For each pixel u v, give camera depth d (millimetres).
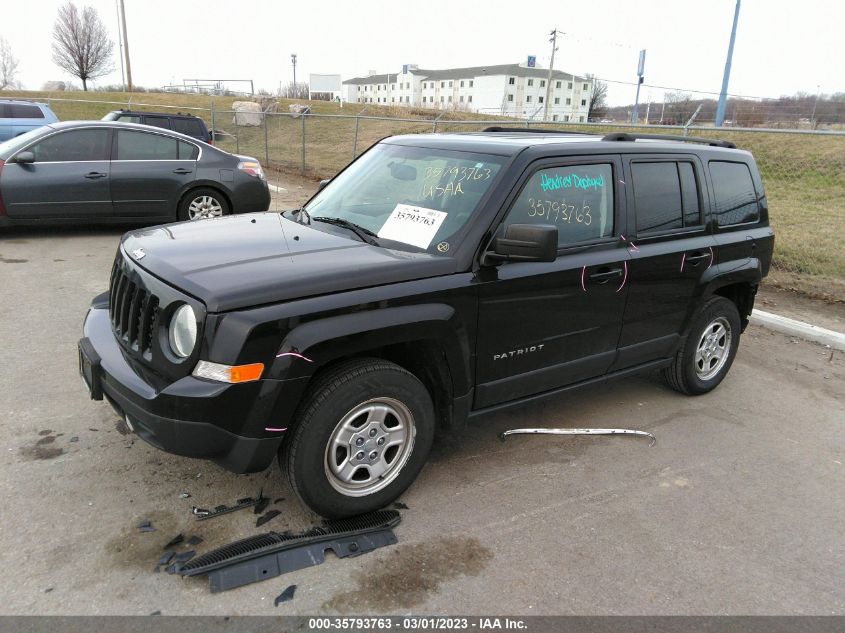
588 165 3672
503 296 3246
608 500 3365
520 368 3490
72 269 7039
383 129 24203
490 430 4066
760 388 5047
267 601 2504
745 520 3275
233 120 29000
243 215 4070
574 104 104062
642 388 4941
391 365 2957
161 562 2672
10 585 2502
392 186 3744
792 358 5723
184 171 8719
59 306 5801
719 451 3988
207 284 2645
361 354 3029
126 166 8375
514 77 99000
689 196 4273
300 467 2783
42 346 4863
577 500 3344
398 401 2998
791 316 6754
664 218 4090
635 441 4031
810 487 3635
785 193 14172
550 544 2971
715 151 4539
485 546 2922
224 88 47344
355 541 2861
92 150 8234
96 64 59938
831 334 6051
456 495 3311
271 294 2627
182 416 2576
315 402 2762
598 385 4055
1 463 3307
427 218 3363
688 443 4062
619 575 2797
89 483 3184
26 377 4316
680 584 2770
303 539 2803
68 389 4168
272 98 37219
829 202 13320
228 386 2547
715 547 3039
